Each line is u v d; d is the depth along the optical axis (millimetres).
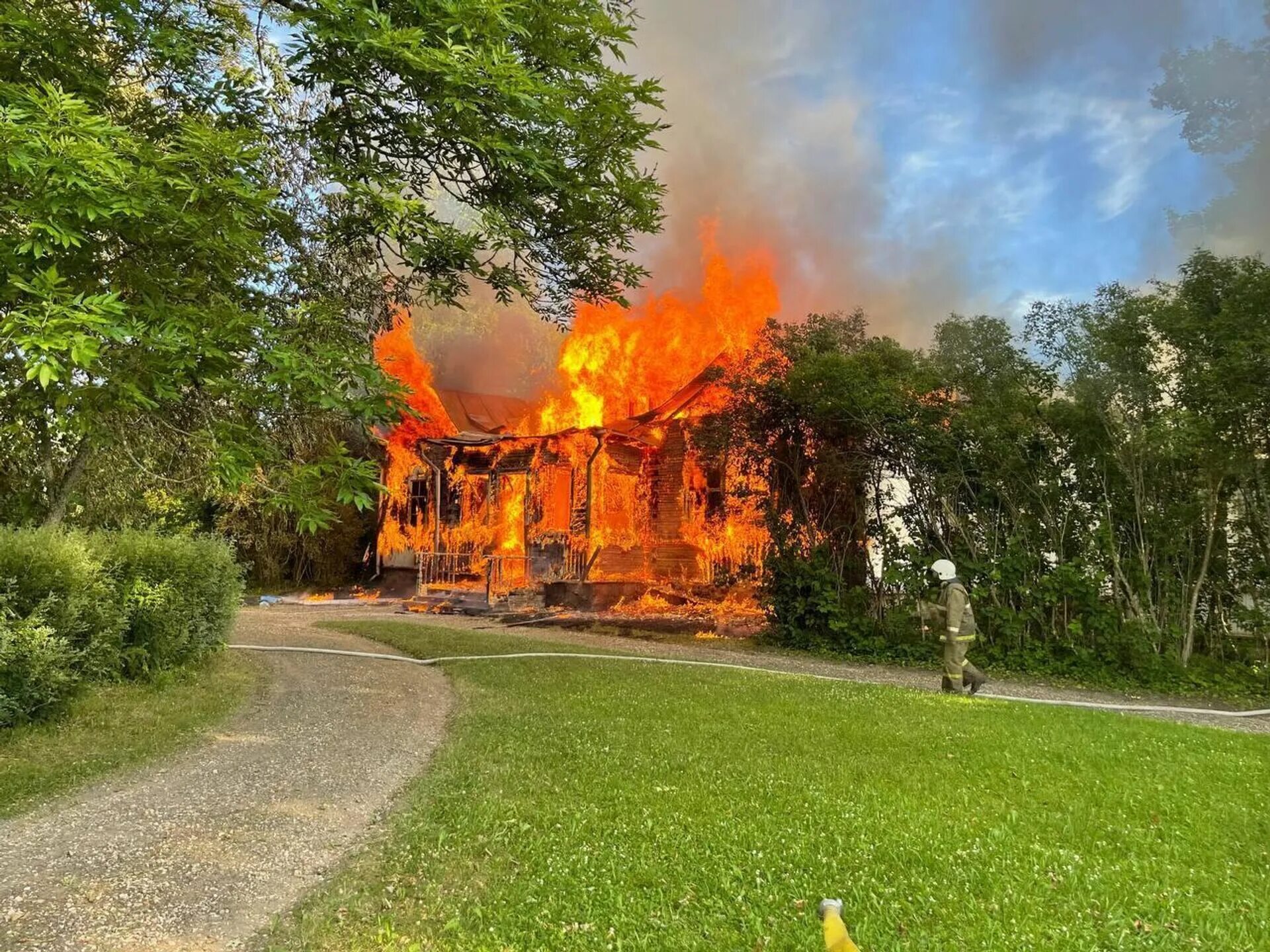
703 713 7250
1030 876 3594
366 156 6652
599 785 5000
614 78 7082
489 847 4008
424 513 23406
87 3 6492
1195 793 4910
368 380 5816
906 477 12312
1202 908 3307
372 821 4594
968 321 11945
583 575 18188
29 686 6109
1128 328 10148
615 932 3111
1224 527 10250
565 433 18641
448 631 14109
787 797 4723
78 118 4332
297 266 8148
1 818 4520
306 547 24297
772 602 13312
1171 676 9781
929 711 7422
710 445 14289
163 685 8117
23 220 4965
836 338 14242
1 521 9219
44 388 4609
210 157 5109
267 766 5699
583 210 7824
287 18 6055
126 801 4871
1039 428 11055
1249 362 8859
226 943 3115
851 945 1514
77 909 3375
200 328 5270
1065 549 11188
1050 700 8766
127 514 12203
